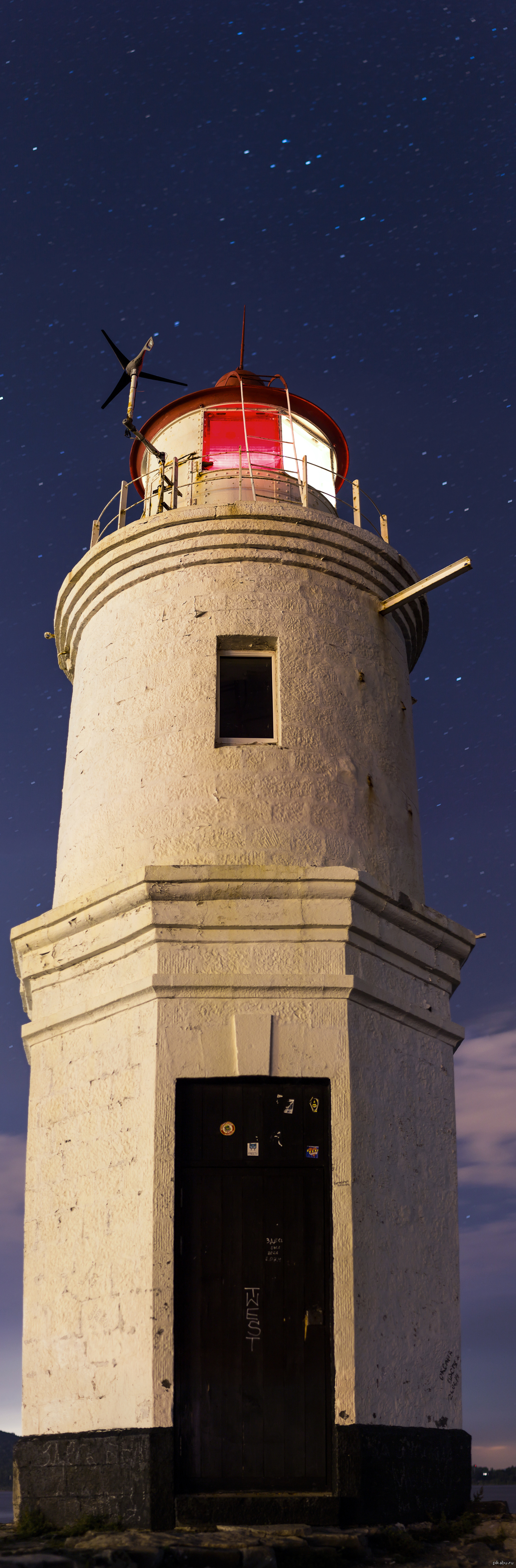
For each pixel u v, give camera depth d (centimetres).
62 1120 1017
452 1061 1103
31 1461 900
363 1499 838
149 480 1352
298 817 1023
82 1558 711
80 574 1208
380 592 1192
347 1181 909
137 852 1015
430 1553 824
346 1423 852
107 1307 909
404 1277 949
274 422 1366
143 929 963
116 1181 933
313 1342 881
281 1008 940
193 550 1114
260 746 1049
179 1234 892
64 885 1110
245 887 960
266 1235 901
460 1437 966
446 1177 1037
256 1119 927
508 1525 883
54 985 1070
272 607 1098
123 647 1134
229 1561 738
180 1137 914
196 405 1373
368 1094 955
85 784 1125
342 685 1105
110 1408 879
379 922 1010
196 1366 866
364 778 1087
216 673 1074
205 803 1020
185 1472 842
